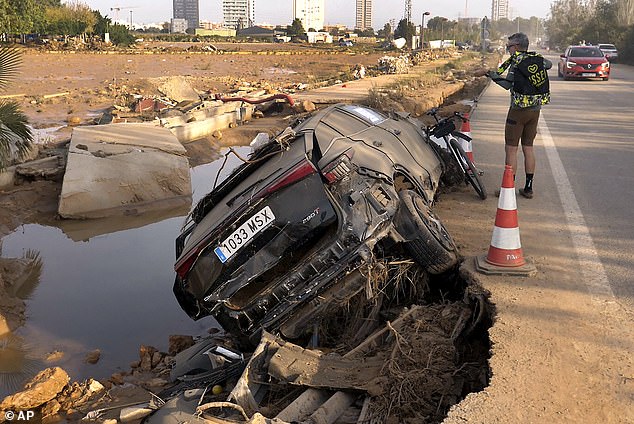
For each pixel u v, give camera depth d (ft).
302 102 69.51
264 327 16.51
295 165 17.26
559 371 14.06
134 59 190.80
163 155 37.73
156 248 29.86
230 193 19.61
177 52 230.68
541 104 26.63
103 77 127.34
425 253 18.26
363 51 271.08
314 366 14.99
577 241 22.29
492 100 72.64
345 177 17.51
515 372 14.07
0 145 31.94
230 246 16.93
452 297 19.54
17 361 19.74
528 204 27.14
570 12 336.49
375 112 26.20
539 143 41.86
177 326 22.15
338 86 98.32
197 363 17.84
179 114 66.08
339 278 16.57
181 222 33.88
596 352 14.78
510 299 17.52
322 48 306.35
